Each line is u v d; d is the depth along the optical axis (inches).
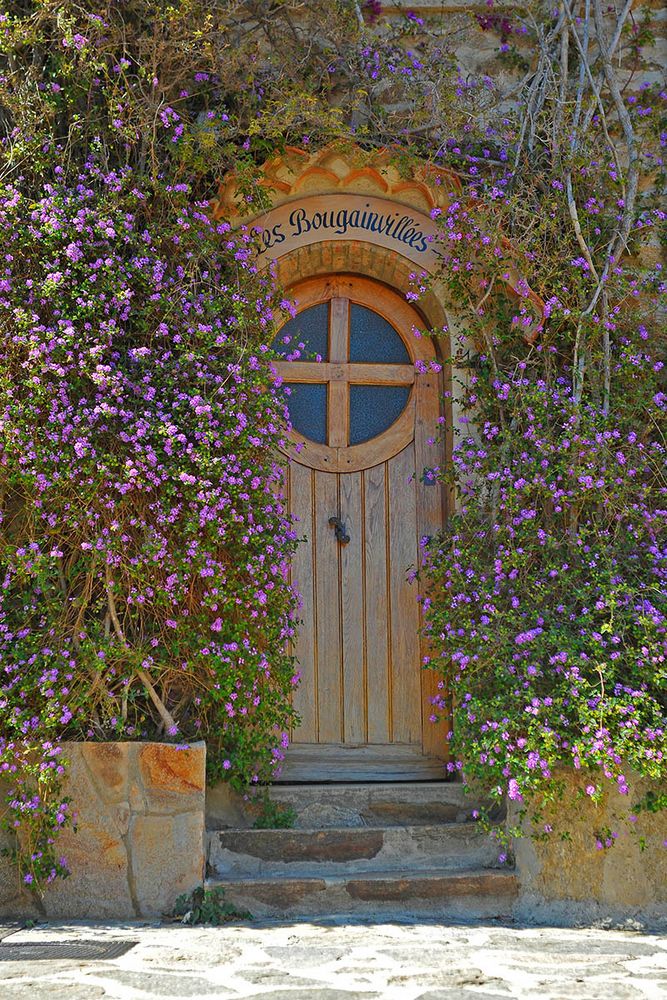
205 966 138.9
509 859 189.3
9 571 188.4
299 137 222.4
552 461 210.5
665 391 227.6
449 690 216.4
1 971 136.4
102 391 190.2
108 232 193.6
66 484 182.9
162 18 209.2
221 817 195.6
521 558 199.2
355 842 191.3
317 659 223.9
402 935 162.7
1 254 193.0
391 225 228.1
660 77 243.1
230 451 195.3
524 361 216.5
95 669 182.4
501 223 221.3
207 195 221.0
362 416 235.3
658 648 187.2
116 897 176.2
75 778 178.4
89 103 211.8
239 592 192.2
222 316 210.2
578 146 227.6
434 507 230.8
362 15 235.0
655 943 162.4
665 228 232.2
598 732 176.2
